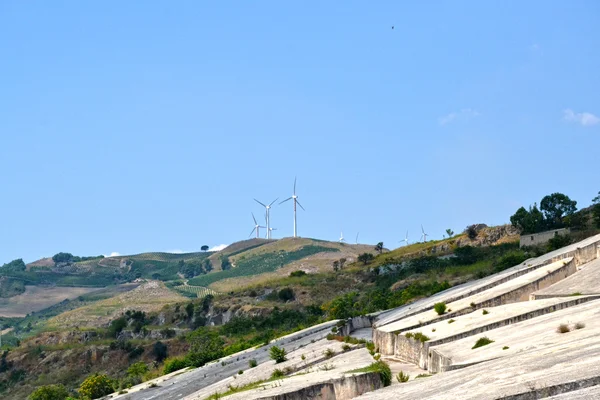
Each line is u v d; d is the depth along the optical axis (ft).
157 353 587.27
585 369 95.09
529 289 254.27
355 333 317.83
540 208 589.32
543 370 102.47
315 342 290.97
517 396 91.81
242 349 398.62
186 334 635.66
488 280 324.60
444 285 429.38
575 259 290.35
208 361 390.21
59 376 592.60
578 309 176.96
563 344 124.98
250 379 231.30
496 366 117.91
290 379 176.55
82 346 628.69
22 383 597.93
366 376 153.28
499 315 206.59
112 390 386.52
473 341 171.94
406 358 207.62
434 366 171.94
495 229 629.10
